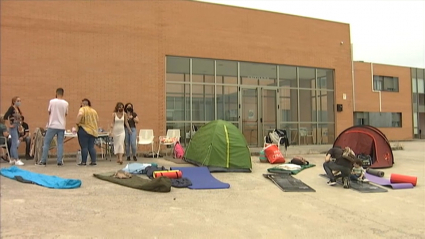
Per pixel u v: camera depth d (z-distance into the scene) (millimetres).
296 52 17469
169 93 14922
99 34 13797
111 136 10656
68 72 13305
